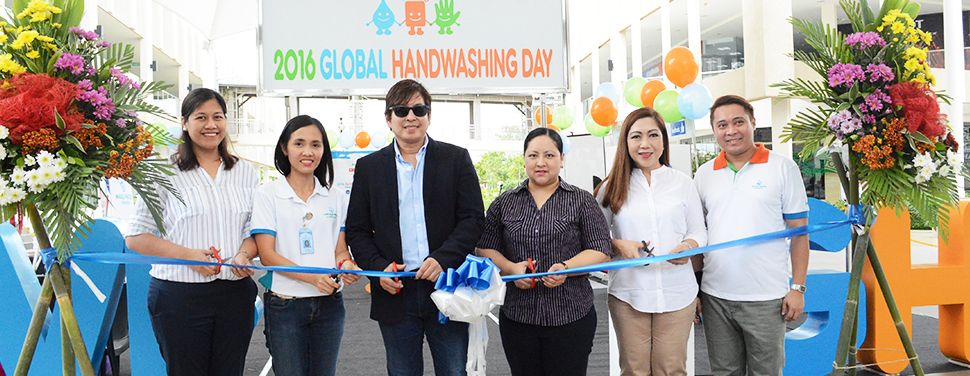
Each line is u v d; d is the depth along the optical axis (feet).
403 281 7.04
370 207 7.13
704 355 12.35
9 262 8.22
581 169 21.06
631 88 21.75
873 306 10.71
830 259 28.09
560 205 7.06
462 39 14.26
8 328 8.35
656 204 7.47
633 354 7.46
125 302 10.83
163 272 6.71
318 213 7.31
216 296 6.77
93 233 8.75
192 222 6.85
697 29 36.81
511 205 7.23
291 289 7.00
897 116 6.94
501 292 6.40
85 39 6.14
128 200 19.58
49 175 5.45
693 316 7.48
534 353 7.02
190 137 7.05
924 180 6.83
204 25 24.36
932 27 41.68
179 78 50.34
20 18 5.89
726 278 7.57
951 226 11.26
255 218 7.11
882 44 6.93
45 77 5.58
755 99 32.63
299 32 13.99
